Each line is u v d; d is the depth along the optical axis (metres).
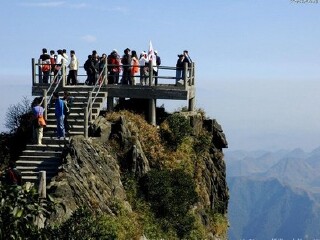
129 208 28.53
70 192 25.34
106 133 31.17
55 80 35.62
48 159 29.62
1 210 12.30
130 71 35.66
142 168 31.20
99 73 36.00
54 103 33.84
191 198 32.09
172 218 31.06
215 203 37.69
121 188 28.97
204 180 36.22
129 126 32.69
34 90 35.69
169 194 30.95
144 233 28.77
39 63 35.84
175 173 32.56
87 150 28.38
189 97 36.31
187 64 35.25
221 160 38.97
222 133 39.41
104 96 34.59
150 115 35.25
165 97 35.03
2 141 33.28
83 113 32.72
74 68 35.84
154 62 36.25
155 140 33.66
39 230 14.50
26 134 33.44
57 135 31.08
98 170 28.12
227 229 38.09
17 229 12.52
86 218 18.88
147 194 30.73
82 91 34.94
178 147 34.78
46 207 13.54
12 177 23.47
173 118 35.19
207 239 34.31
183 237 31.30
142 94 35.16
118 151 31.14
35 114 30.64
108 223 25.44
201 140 37.03
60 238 18.03
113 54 36.00
